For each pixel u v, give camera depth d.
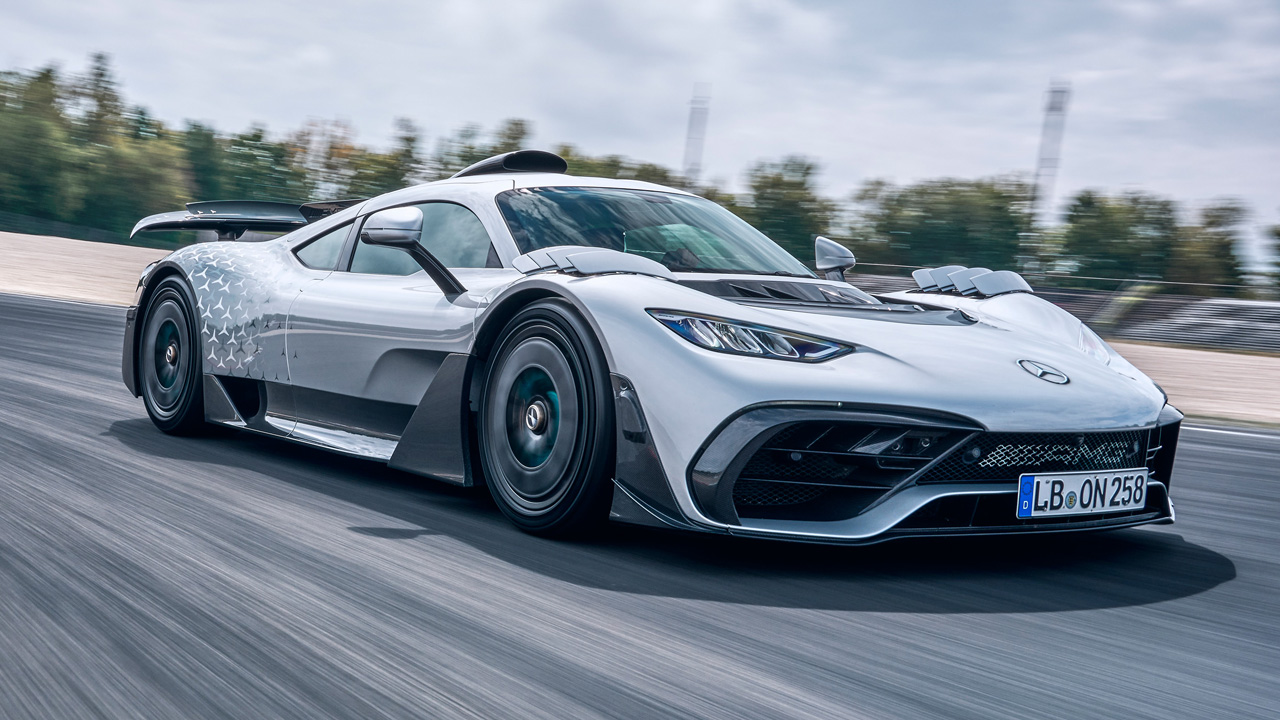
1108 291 22.36
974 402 2.16
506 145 69.31
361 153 79.00
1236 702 1.57
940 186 54.88
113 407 4.11
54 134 73.94
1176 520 2.97
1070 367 2.44
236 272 3.48
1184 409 6.65
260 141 87.12
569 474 2.31
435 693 1.47
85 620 1.71
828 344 2.24
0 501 2.45
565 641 1.70
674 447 2.14
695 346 2.19
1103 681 1.63
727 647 1.71
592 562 2.20
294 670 1.53
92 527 2.27
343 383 2.98
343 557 2.13
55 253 24.45
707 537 2.47
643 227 2.92
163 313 3.65
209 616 1.74
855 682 1.58
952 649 1.75
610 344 2.24
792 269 2.98
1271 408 7.04
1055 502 2.25
